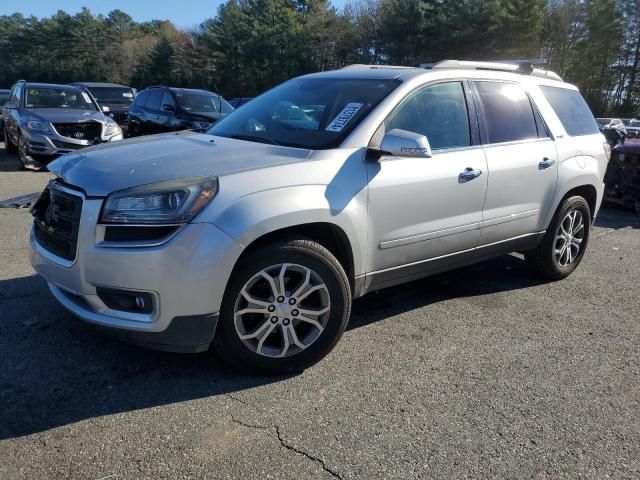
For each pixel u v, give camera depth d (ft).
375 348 12.36
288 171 10.48
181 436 8.96
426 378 11.14
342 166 11.15
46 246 10.82
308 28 196.65
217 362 11.37
